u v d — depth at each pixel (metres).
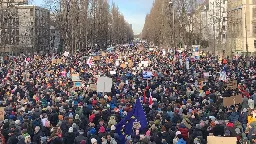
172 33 77.69
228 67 41.59
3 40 63.31
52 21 98.62
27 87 26.17
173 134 14.01
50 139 13.83
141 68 40.97
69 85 28.25
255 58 61.31
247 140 13.69
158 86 26.58
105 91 22.59
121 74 35.78
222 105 19.53
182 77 32.25
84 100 20.38
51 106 18.75
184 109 17.83
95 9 95.94
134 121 15.36
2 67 43.22
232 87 25.86
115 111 17.58
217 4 80.88
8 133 14.30
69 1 69.06
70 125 15.34
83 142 13.36
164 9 86.62
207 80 30.88
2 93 24.44
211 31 92.25
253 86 26.52
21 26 83.12
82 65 44.47
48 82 28.45
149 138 13.60
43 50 90.56
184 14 79.00
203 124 14.99
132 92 24.27
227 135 13.98
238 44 75.44
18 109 18.06
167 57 59.38
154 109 18.22
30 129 15.00
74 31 72.12
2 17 59.78
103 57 57.25
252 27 74.06
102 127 14.87
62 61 48.00
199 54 59.31
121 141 14.64
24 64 45.09
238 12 77.25
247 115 16.95
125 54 67.81
